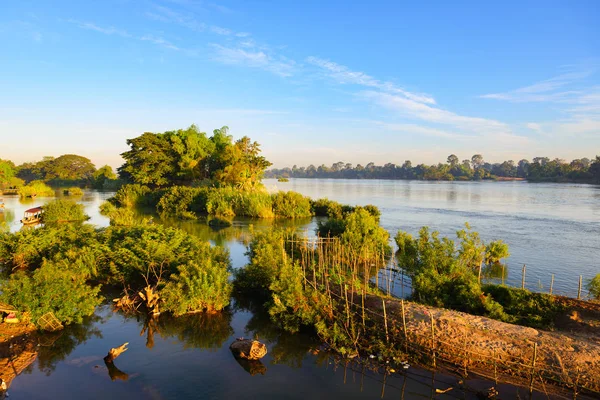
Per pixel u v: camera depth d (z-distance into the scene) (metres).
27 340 12.78
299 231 36.34
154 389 10.41
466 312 14.88
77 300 14.49
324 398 10.10
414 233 36.06
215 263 17.78
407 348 11.98
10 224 38.53
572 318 13.63
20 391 10.07
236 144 66.81
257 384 10.74
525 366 10.43
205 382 10.80
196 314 15.52
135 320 14.92
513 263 25.14
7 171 95.94
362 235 25.84
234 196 51.16
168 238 20.33
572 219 45.69
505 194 92.38
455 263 17.39
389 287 18.58
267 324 14.73
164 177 72.00
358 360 11.96
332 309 14.19
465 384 10.42
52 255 20.28
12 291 14.10
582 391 9.78
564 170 163.75
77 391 10.20
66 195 82.00
